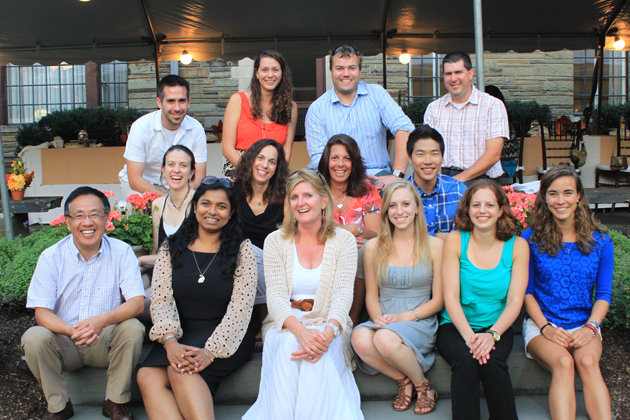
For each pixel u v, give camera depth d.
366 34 7.45
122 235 3.03
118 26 6.75
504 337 2.35
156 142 3.64
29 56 7.44
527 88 9.00
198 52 7.56
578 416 2.29
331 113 3.62
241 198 2.98
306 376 2.15
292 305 2.48
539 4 6.47
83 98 9.45
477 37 3.85
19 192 5.02
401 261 2.56
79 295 2.40
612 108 8.62
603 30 7.35
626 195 4.32
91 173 6.42
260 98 3.59
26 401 2.49
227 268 2.37
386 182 3.19
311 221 2.44
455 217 2.53
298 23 6.94
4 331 3.03
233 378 2.50
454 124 3.83
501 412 2.17
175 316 2.37
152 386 2.17
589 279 2.45
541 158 6.73
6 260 3.61
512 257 2.44
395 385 2.51
